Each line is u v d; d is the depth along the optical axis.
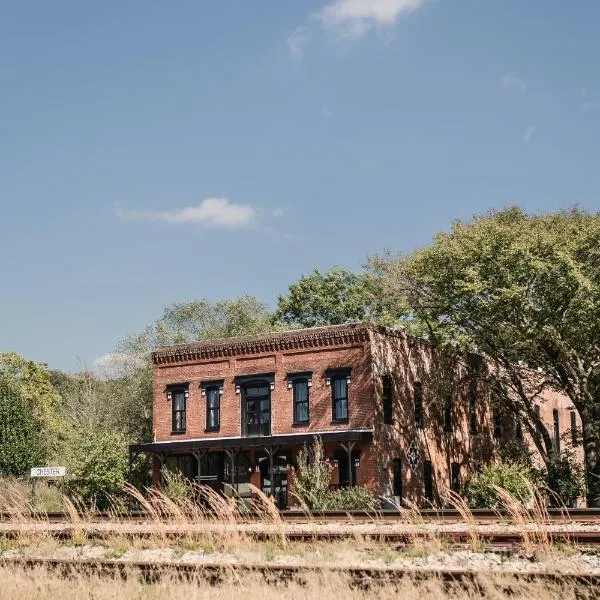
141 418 60.12
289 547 18.58
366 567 15.57
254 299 67.19
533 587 13.19
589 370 40.59
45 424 54.09
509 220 42.88
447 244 41.19
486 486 34.72
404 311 46.59
